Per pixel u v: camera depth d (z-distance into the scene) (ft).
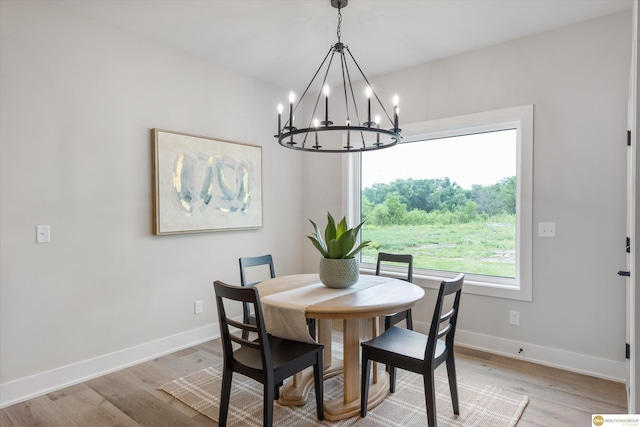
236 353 6.56
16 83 7.52
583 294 8.76
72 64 8.30
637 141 4.33
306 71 11.98
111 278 9.00
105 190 8.87
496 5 8.08
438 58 10.91
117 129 9.09
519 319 9.65
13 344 7.52
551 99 9.14
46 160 7.93
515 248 10.18
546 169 9.21
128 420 6.87
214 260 11.31
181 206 10.22
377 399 7.38
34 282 7.79
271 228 13.15
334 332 11.86
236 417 6.92
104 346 8.87
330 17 8.63
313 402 7.41
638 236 4.36
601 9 8.23
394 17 8.61
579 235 8.79
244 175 11.95
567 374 8.70
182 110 10.44
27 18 7.64
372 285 8.08
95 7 8.18
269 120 13.02
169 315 10.19
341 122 13.19
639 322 4.41
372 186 13.08
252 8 8.21
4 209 7.39
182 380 8.45
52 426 6.70
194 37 9.66
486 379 8.45
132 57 9.36
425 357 6.09
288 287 7.93
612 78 8.39
